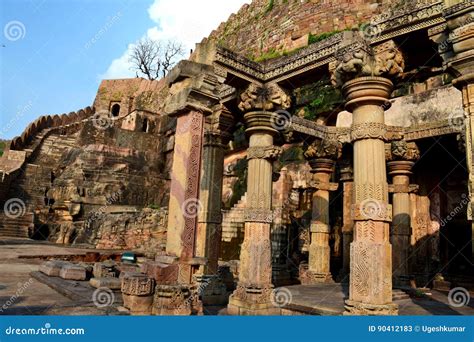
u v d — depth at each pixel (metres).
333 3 22.75
